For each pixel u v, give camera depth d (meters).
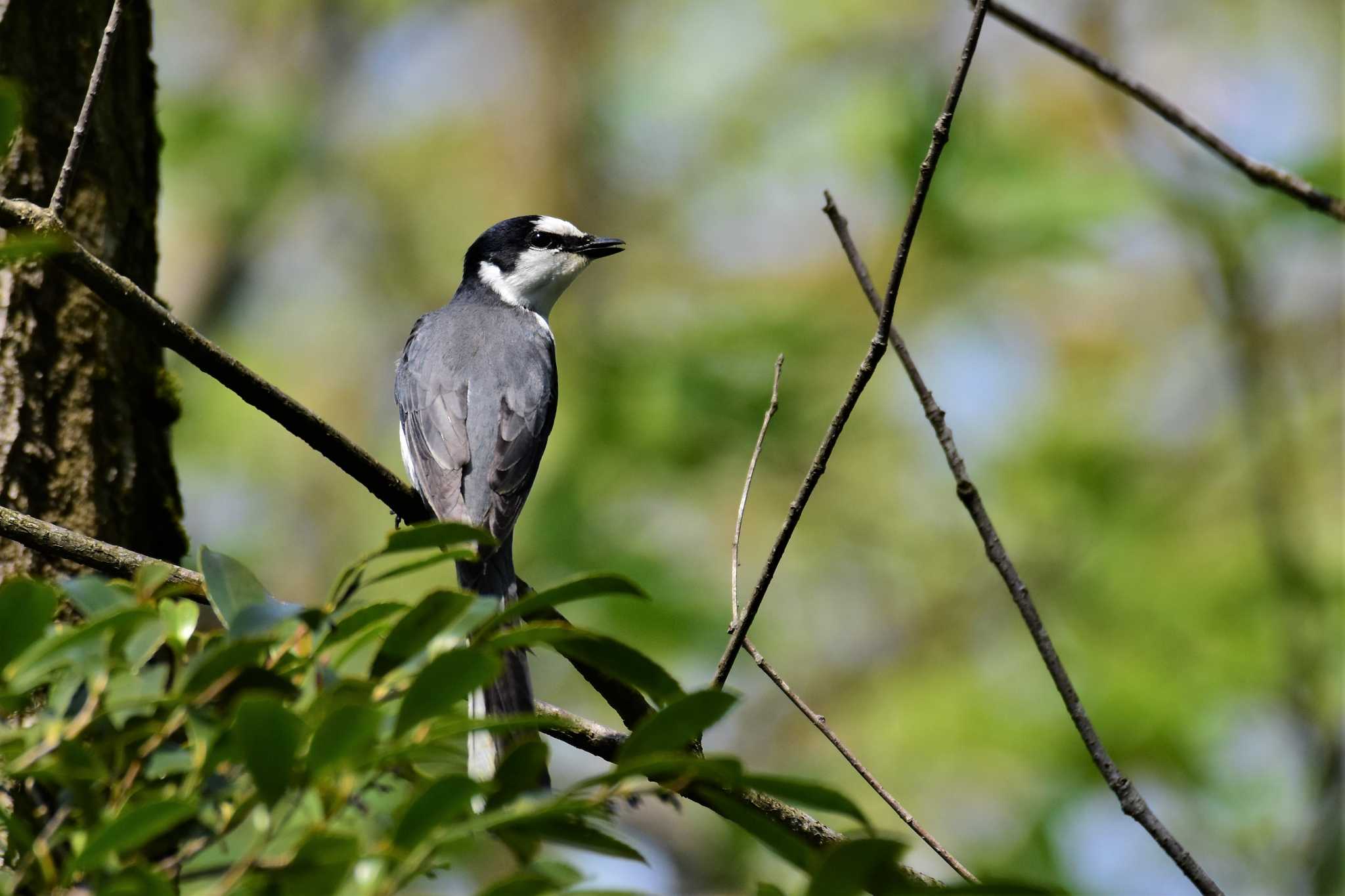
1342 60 16.50
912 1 16.55
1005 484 15.07
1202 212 13.92
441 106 17.91
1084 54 8.15
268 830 3.68
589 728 5.75
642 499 13.62
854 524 15.07
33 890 3.84
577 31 17.75
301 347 16.94
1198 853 12.81
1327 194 7.91
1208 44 16.64
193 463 15.67
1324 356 15.59
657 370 13.77
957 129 13.11
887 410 15.16
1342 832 12.23
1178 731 12.98
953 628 14.77
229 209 16.42
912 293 14.73
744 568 14.70
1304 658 12.84
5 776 3.76
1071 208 13.01
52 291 6.61
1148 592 13.99
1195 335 16.00
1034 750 13.23
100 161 6.90
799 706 5.94
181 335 5.93
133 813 3.44
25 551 6.31
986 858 12.71
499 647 3.92
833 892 3.39
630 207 17.19
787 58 16.86
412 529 3.87
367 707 3.45
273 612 3.85
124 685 3.99
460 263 17.50
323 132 17.38
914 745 13.75
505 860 9.88
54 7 6.84
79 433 6.60
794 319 14.29
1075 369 15.84
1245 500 14.52
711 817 13.03
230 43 17.95
